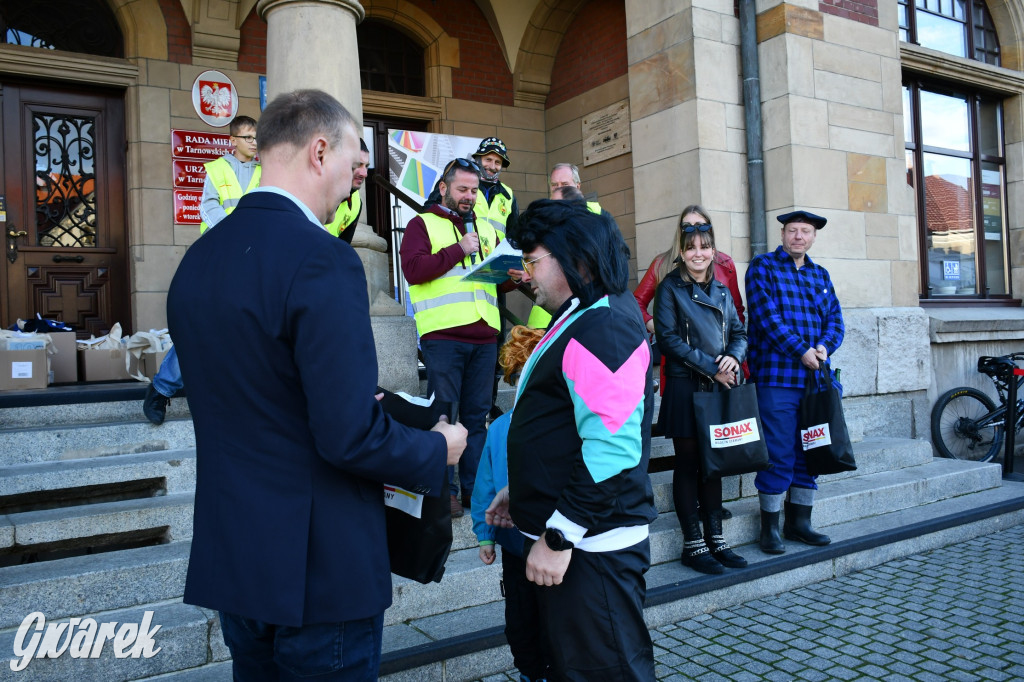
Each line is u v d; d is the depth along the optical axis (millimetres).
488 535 2465
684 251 3785
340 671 1586
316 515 1540
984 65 8180
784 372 4055
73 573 2822
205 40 6375
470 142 7629
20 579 2762
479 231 3941
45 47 6059
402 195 5934
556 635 1939
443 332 3646
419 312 3684
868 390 6320
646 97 6219
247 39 6672
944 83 8219
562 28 7910
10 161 5969
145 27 6215
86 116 6250
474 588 3320
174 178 6316
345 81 4094
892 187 6578
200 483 1602
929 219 8086
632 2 6305
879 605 3691
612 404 1834
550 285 2029
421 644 2879
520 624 2389
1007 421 6316
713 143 5871
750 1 6070
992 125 8680
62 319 6152
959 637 3311
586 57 7699
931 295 8023
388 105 7387
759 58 6133
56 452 3676
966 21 8414
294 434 1539
